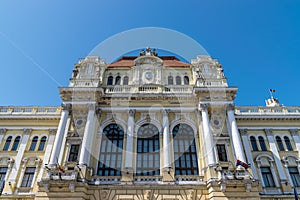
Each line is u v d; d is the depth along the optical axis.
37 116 30.44
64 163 24.28
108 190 22.19
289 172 27.31
